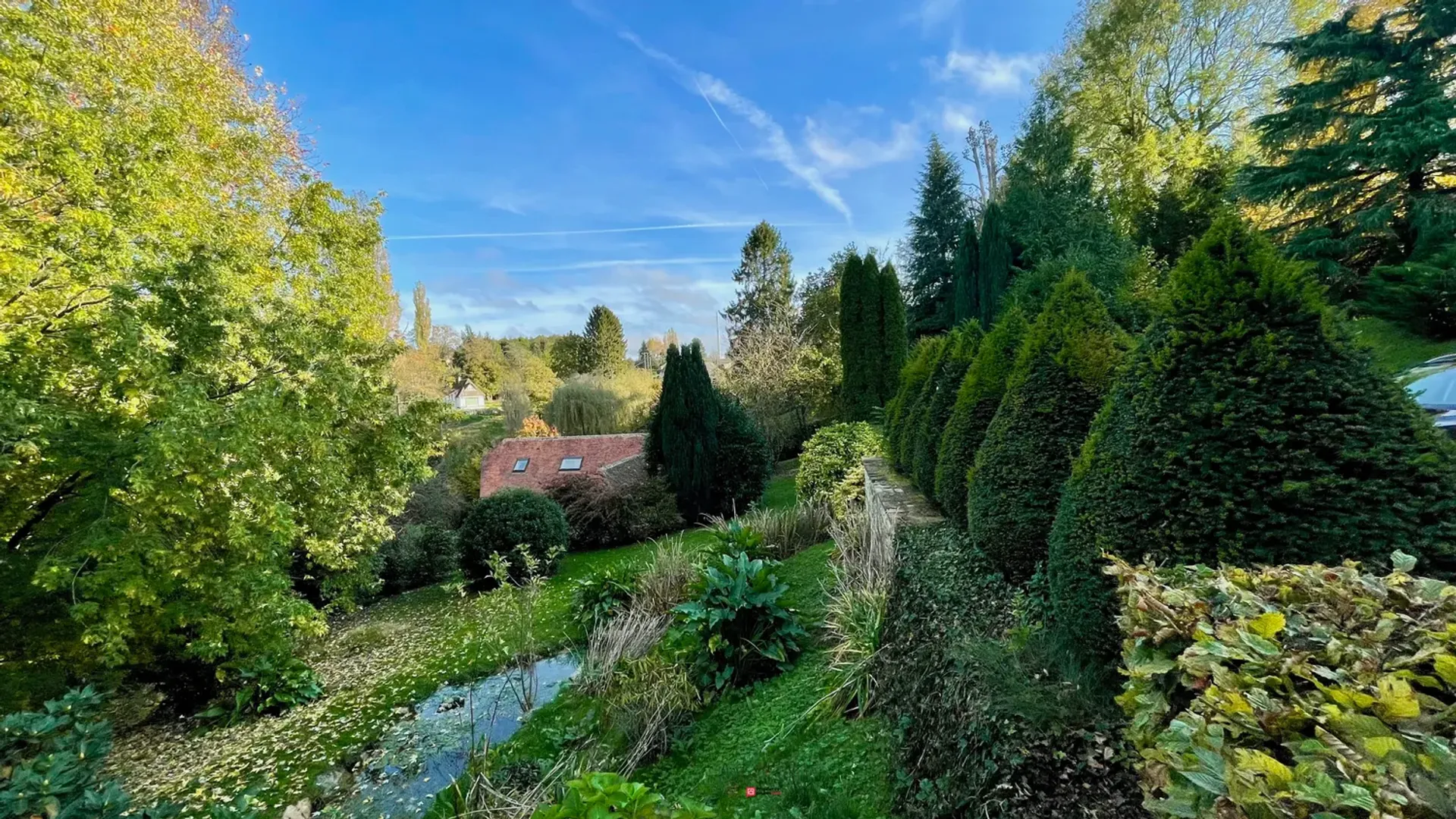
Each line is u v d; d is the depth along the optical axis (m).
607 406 20.08
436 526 11.16
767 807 2.48
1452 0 8.96
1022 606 2.50
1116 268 10.59
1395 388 1.68
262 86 11.50
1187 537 1.77
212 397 5.20
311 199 9.10
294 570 7.46
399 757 3.97
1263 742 0.98
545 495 9.87
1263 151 11.91
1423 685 1.01
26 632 4.69
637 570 6.45
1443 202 9.06
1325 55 10.26
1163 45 15.18
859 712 3.02
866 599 3.72
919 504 4.71
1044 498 2.87
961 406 4.03
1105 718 1.72
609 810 1.25
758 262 27.19
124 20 7.75
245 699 5.09
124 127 6.16
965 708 2.00
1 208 5.33
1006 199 15.98
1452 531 1.51
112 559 4.23
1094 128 16.52
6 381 4.34
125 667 5.04
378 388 7.21
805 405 16.73
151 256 5.89
